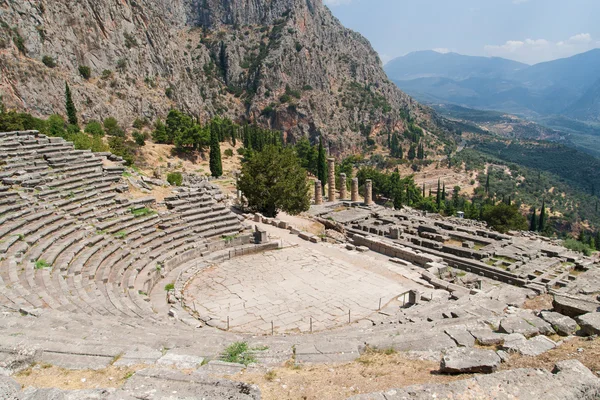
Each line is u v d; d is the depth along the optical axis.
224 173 93.88
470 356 9.18
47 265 18.70
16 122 66.19
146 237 26.83
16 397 6.93
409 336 11.59
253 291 23.44
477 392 7.19
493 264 31.62
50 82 101.12
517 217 64.44
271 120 194.62
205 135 106.38
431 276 25.64
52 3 112.00
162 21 161.38
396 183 106.19
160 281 23.80
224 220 32.88
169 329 14.35
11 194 23.88
